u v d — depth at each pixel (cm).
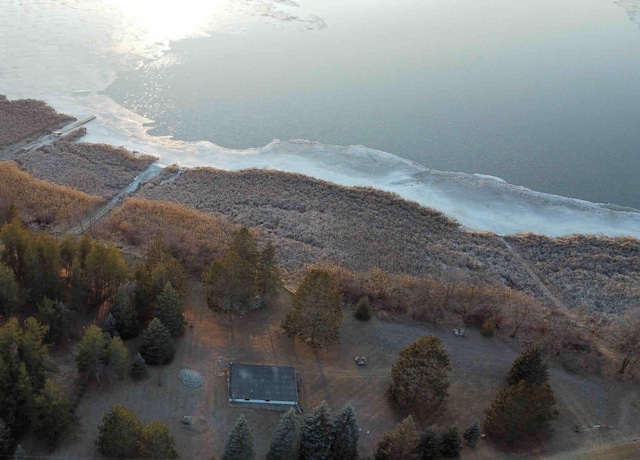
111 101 17812
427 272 11525
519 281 11762
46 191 12862
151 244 10769
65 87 18350
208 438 7100
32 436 6731
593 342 9631
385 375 8381
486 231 13500
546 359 8812
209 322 8975
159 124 16950
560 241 13238
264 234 12462
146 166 15000
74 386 7475
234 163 15512
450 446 7150
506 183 15188
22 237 8500
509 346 9225
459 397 8119
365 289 10088
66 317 7888
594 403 8275
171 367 8012
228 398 7662
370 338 9050
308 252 11850
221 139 16462
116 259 8538
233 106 17862
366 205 13912
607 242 13238
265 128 16988
